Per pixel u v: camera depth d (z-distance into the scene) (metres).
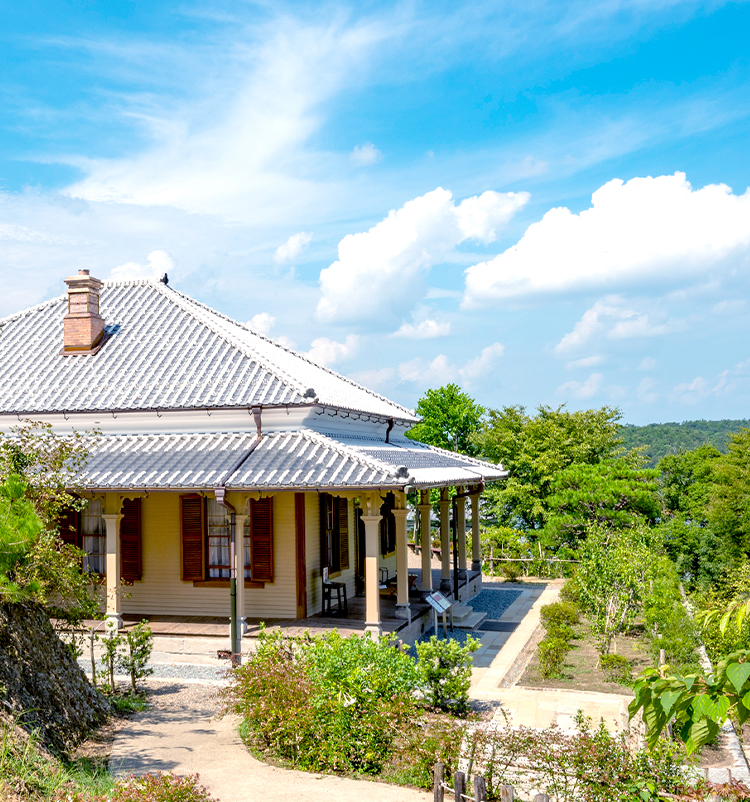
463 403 48.81
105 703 12.56
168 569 18.83
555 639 16.64
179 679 15.12
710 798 8.12
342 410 20.56
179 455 17.66
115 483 16.34
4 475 11.54
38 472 13.36
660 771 8.96
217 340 21.58
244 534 18.58
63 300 24.75
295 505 18.06
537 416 45.00
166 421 19.06
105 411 19.06
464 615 21.03
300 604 17.98
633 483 32.56
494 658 17.31
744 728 13.05
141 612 18.92
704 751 11.40
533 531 35.03
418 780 9.99
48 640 11.73
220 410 18.58
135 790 7.89
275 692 11.25
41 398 19.84
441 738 10.09
